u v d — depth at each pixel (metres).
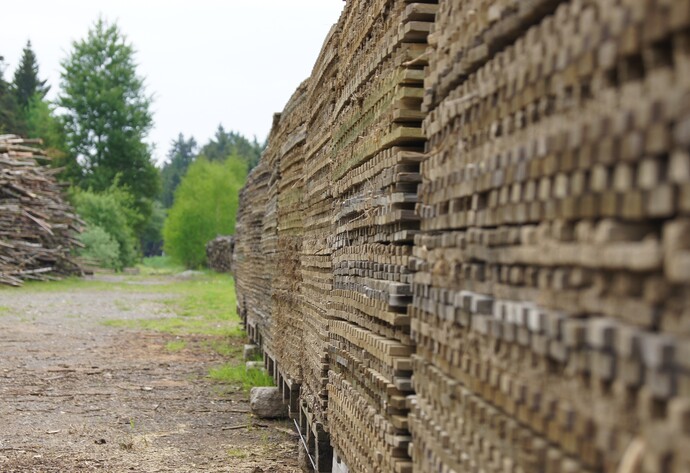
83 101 59.50
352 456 5.27
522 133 2.52
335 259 6.20
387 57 4.50
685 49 1.69
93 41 60.16
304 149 8.33
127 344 16.38
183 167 121.44
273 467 7.83
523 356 2.47
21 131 55.84
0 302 22.98
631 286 1.87
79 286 30.84
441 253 3.33
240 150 106.44
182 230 52.06
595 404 2.01
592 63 2.05
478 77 2.95
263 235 12.84
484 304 2.72
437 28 3.60
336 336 6.10
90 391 11.41
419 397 3.68
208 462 7.96
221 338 17.78
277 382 10.41
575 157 2.12
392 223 4.41
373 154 4.82
